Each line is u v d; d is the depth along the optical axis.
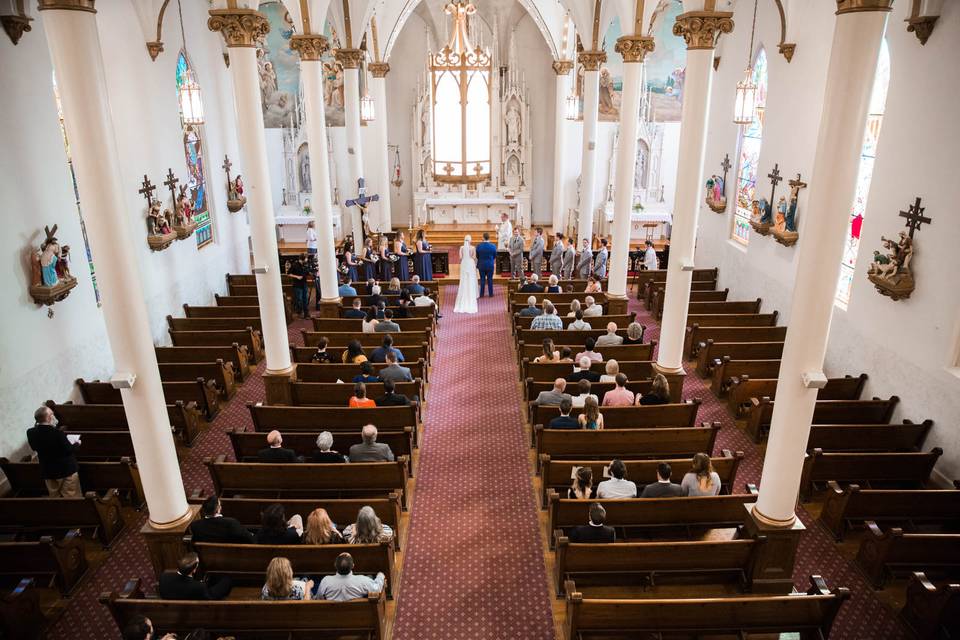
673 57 23.86
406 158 27.00
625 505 7.22
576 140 25.61
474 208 26.14
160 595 6.03
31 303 9.70
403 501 8.37
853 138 5.80
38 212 9.90
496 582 7.48
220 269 17.59
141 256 13.22
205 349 12.27
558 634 6.73
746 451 10.11
